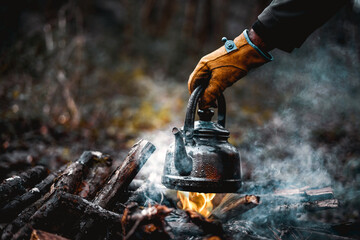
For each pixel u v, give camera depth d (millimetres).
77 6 2998
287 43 803
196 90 802
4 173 1297
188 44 4520
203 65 809
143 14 4770
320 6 759
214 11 4715
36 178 1007
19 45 2398
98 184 939
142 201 910
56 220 758
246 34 803
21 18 3242
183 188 764
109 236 771
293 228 874
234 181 786
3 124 1863
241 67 798
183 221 791
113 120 2611
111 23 5008
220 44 4703
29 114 2072
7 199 858
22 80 2303
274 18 777
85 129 2271
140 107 2936
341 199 1059
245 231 796
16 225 746
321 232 871
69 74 2598
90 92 2990
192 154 769
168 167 795
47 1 3133
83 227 771
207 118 823
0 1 3025
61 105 2439
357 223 905
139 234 680
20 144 1711
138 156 862
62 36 2629
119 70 3814
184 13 4848
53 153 1660
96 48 4020
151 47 4516
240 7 5059
